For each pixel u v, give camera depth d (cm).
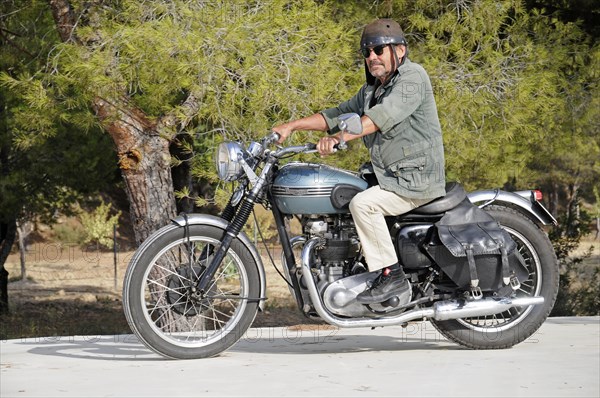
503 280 673
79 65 971
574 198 2056
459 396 539
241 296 680
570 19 1470
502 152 1341
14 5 1505
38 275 3444
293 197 663
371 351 709
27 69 1539
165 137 1168
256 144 679
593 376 596
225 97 969
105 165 2102
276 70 984
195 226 671
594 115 1408
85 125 1108
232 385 570
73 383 582
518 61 1238
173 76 962
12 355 702
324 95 992
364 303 661
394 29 677
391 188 659
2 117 1888
